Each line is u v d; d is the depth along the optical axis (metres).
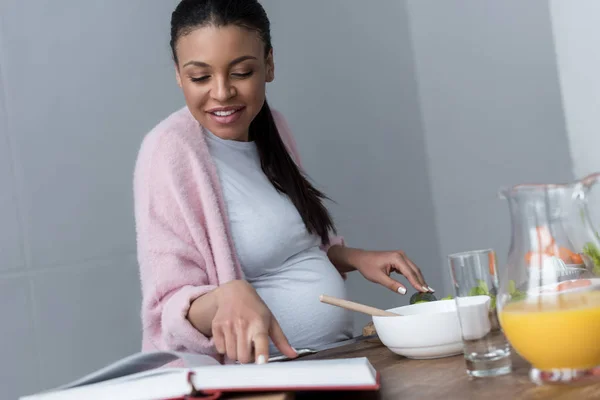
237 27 1.32
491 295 0.94
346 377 0.83
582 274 0.86
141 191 1.38
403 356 1.13
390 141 3.03
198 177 1.39
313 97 2.74
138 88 2.28
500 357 0.93
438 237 3.18
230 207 1.45
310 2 2.77
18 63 2.05
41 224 2.05
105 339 2.14
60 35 2.13
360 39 2.95
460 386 0.90
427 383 0.93
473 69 3.05
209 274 1.37
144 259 1.35
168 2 2.38
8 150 2.01
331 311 1.48
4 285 1.96
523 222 0.89
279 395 0.83
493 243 3.05
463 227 3.14
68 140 2.12
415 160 3.13
